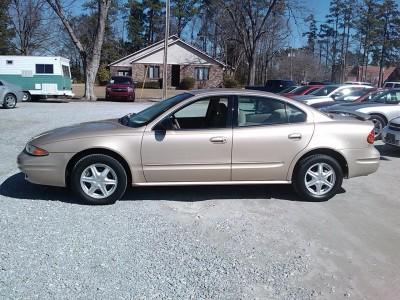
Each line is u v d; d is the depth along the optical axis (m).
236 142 6.00
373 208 6.06
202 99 6.12
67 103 27.22
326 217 5.64
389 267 4.26
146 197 6.26
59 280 3.85
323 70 92.88
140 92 44.25
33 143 5.92
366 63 89.81
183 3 78.69
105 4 30.30
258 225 5.29
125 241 4.70
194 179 6.04
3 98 20.56
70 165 5.89
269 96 6.21
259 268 4.19
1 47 56.81
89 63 31.27
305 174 6.23
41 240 4.66
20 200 5.97
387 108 11.99
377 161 6.47
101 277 3.92
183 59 51.75
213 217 5.53
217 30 68.88
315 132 6.19
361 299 3.69
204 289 3.78
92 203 5.85
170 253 4.45
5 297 3.55
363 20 85.75
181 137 5.89
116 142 5.81
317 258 4.42
